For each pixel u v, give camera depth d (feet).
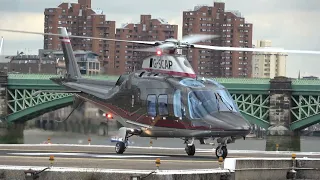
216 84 353.72
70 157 308.19
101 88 408.05
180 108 346.95
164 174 224.74
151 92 360.89
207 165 278.67
